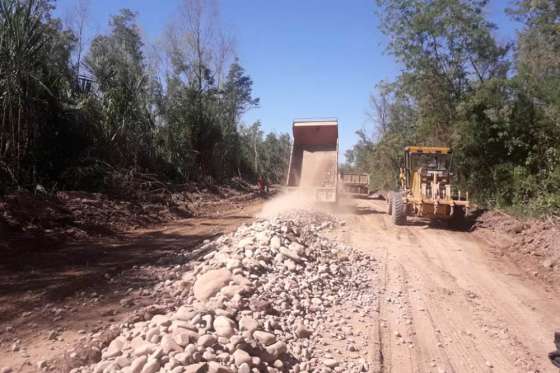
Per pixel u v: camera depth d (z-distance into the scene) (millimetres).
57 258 8164
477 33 17656
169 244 9938
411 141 28016
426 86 19234
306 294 6293
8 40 11594
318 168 18938
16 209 9961
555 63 15164
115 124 16922
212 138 27750
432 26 18172
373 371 4613
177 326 4125
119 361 3812
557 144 15219
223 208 18969
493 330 6023
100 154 15969
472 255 10492
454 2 17688
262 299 5410
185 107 26172
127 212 13359
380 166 40375
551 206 13570
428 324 6070
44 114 13281
